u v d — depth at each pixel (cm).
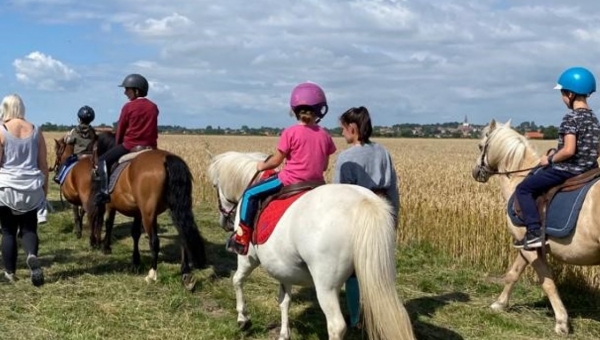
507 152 551
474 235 778
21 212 580
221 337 489
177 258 752
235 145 3438
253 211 422
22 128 586
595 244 464
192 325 512
